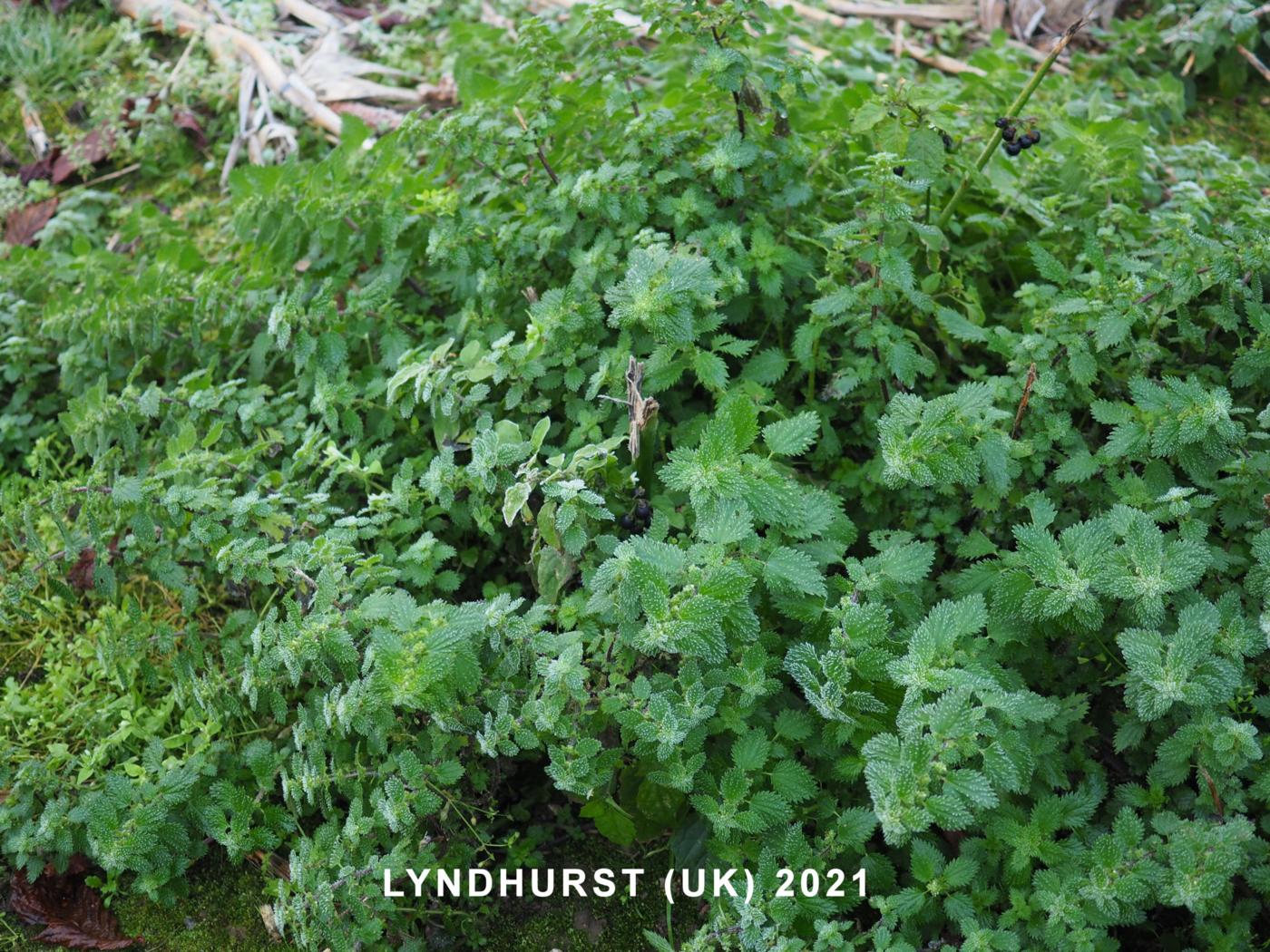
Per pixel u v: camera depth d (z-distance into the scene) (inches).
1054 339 112.2
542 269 127.5
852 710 93.3
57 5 225.6
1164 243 117.7
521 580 123.6
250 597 121.6
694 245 116.5
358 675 98.9
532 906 110.6
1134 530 92.0
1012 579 96.5
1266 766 92.4
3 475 146.9
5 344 149.3
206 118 204.4
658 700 89.6
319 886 92.7
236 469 116.5
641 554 92.4
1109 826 98.1
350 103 196.7
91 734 119.6
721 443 96.1
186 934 110.2
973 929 86.7
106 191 196.2
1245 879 91.5
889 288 113.0
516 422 119.7
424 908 106.6
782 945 87.3
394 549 110.0
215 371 141.8
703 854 104.3
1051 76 168.7
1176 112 184.4
